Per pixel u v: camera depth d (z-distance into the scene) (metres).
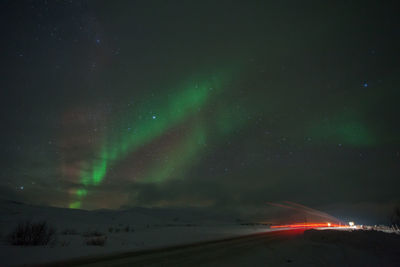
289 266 8.06
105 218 78.12
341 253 10.89
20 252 9.94
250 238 19.22
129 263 8.13
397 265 8.34
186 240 17.58
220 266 7.89
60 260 8.51
